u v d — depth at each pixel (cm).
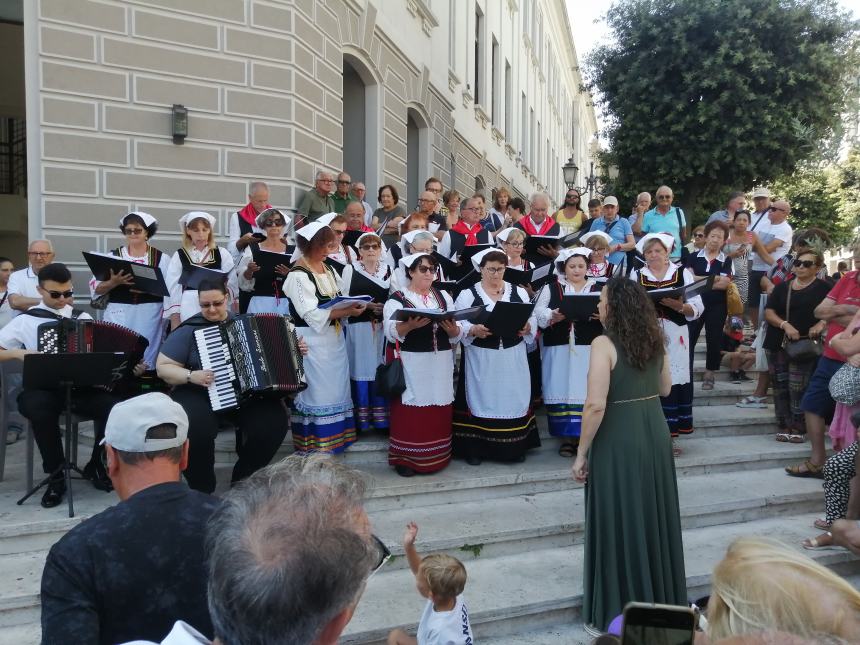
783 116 1310
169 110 720
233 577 126
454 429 535
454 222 854
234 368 405
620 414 350
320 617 127
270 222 571
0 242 1290
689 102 1427
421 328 488
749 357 761
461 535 425
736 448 600
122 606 183
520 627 372
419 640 319
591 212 957
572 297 520
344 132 1039
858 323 463
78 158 689
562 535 448
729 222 848
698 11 1370
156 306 548
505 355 517
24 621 348
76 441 470
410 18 1172
